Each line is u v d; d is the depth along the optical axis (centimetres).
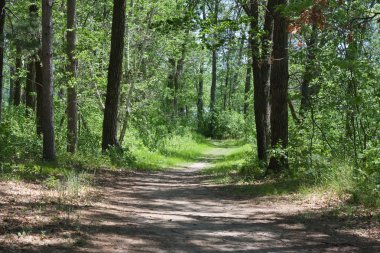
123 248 592
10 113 2375
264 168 1650
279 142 1458
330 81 1359
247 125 3166
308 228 745
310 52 1331
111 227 715
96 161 1800
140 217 839
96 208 883
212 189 1401
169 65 3331
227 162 2594
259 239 676
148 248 603
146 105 3030
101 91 2620
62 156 1664
